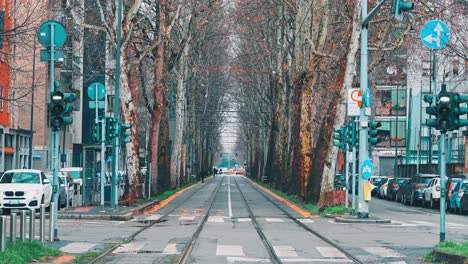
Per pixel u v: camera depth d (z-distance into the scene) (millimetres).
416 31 37938
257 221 30766
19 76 37312
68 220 29844
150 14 50531
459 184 40031
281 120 62969
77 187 42750
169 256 17688
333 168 36875
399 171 76438
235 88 95250
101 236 22969
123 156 77000
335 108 39312
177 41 59812
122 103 38719
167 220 30875
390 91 84188
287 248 19719
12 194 30938
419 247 20172
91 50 57125
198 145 110188
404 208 46750
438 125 18266
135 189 39219
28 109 61375
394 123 86000
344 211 32844
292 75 55969
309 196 42031
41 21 23062
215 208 40906
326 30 42844
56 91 20016
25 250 15961
